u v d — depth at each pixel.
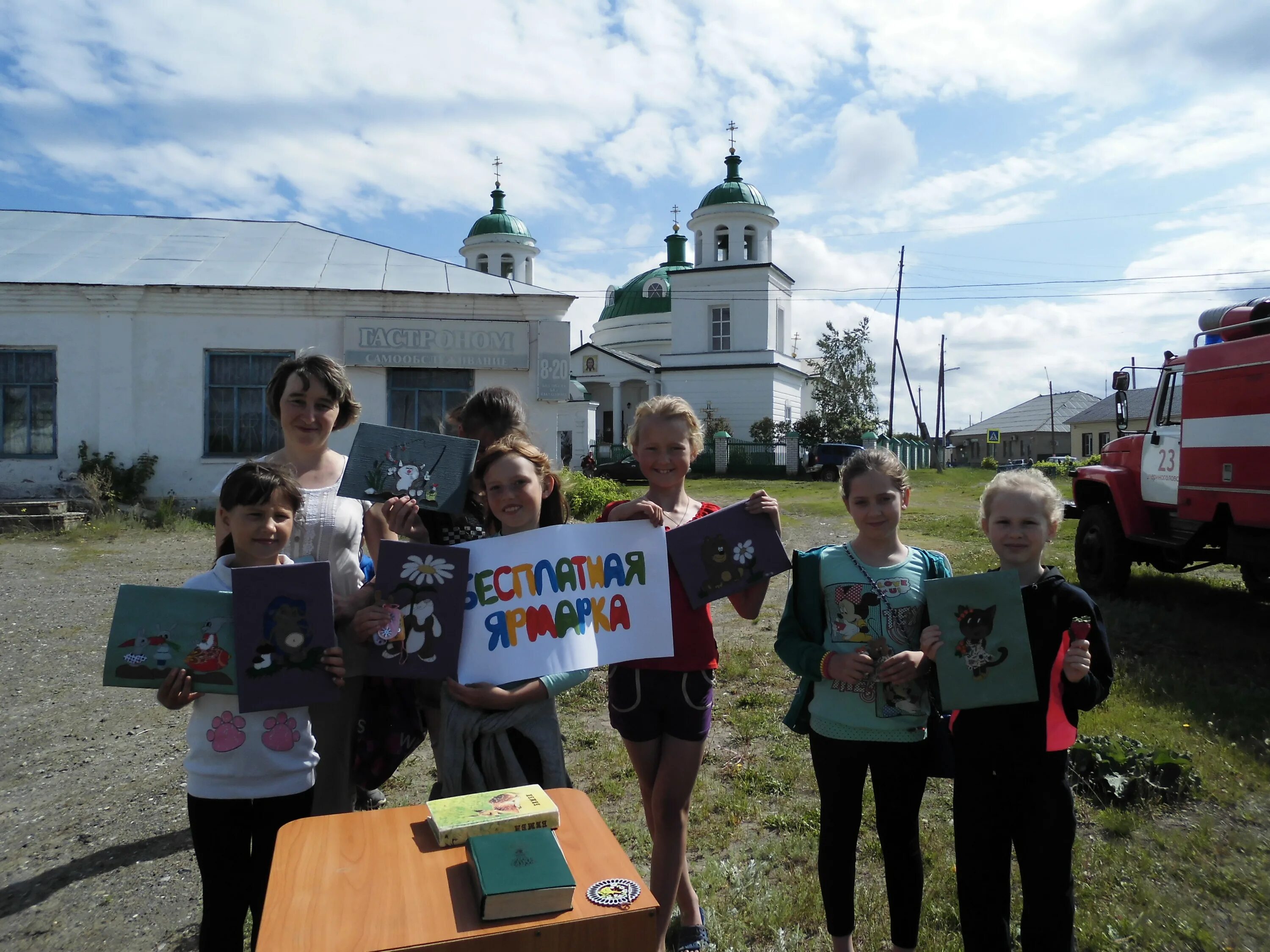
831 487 26.02
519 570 2.64
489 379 15.24
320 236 18.02
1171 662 5.93
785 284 40.41
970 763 2.50
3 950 2.96
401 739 2.94
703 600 2.71
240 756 2.34
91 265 15.21
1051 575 2.57
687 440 2.97
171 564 10.40
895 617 2.62
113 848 3.67
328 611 2.32
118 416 14.46
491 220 41.62
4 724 5.14
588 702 5.39
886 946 2.81
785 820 3.73
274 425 14.93
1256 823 3.65
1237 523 6.59
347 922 1.56
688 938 2.81
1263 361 6.30
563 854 1.76
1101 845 3.45
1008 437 77.06
